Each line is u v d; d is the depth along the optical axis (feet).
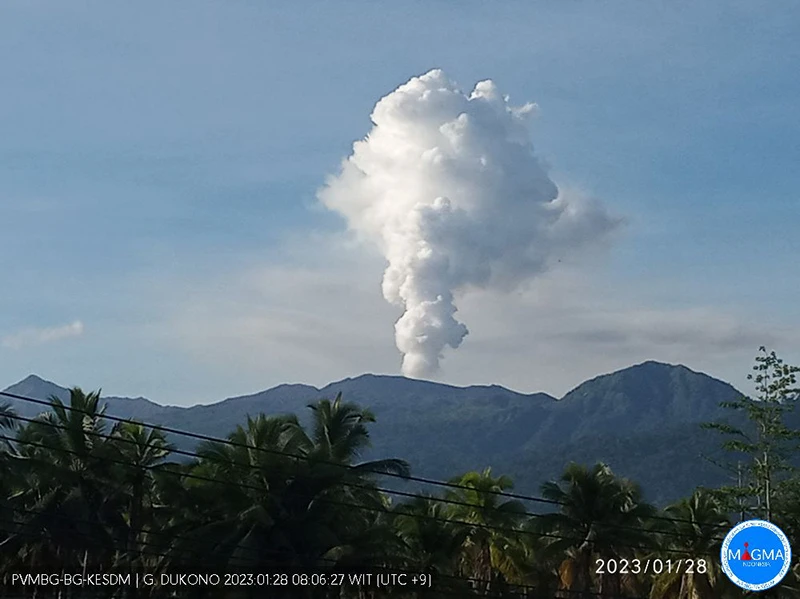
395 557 200.44
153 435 221.05
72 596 217.97
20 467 201.77
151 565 211.00
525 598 241.55
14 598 222.48
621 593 251.39
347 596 215.31
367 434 207.10
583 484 231.09
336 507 195.83
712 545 235.40
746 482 252.62
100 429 212.02
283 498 193.47
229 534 192.34
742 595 232.73
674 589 245.65
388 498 244.42
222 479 195.72
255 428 196.24
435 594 217.56
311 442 199.82
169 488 203.21
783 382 241.55
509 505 235.20
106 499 212.23
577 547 229.86
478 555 251.60
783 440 243.81
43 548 216.33
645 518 234.17
